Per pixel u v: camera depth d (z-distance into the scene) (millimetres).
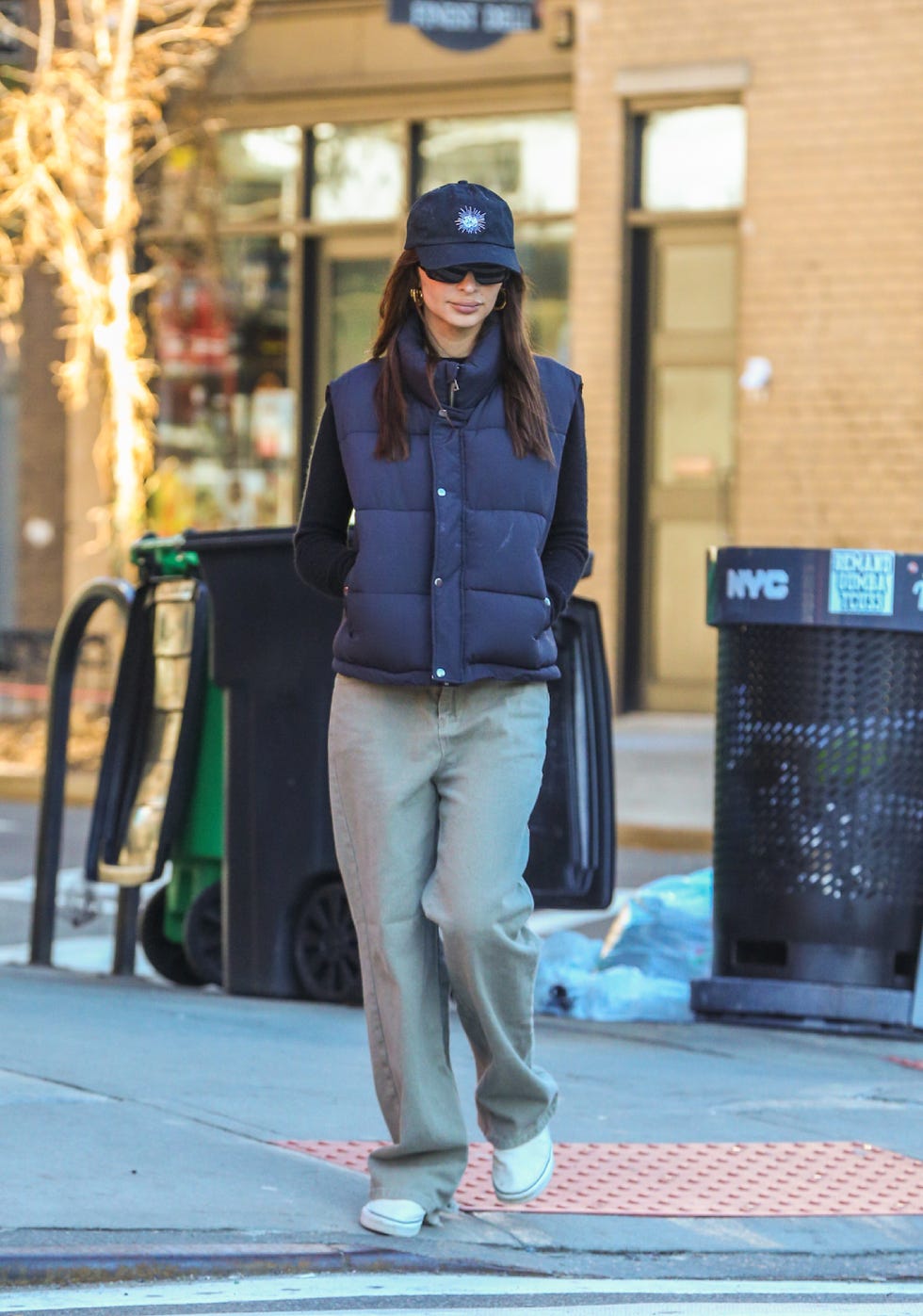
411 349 12430
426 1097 12969
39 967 25422
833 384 48469
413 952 12828
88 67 50281
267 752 21703
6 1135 14461
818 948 20750
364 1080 17156
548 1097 13258
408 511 12406
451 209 12305
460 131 53875
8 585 59344
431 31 45750
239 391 56438
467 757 12633
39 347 58250
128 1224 12789
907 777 20656
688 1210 14133
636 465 52312
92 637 54625
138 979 24188
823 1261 13359
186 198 55750
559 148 52781
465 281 12281
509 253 12375
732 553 20750
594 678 21828
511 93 52938
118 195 48156
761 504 49219
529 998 12891
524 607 12445
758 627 20797
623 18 50344
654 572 52562
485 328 12617
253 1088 16578
